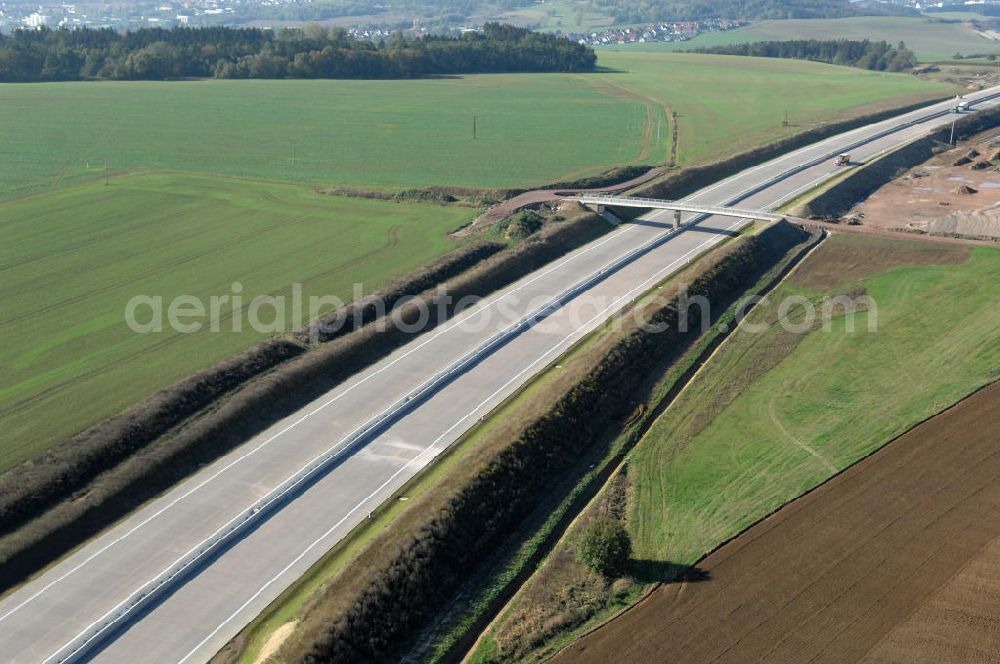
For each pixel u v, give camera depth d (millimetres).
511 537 49250
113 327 71188
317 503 50312
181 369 64125
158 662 39438
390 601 42719
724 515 50281
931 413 59594
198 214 102125
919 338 71000
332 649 39531
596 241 94312
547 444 55688
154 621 41781
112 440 53688
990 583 44125
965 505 50125
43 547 46219
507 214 99250
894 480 52625
